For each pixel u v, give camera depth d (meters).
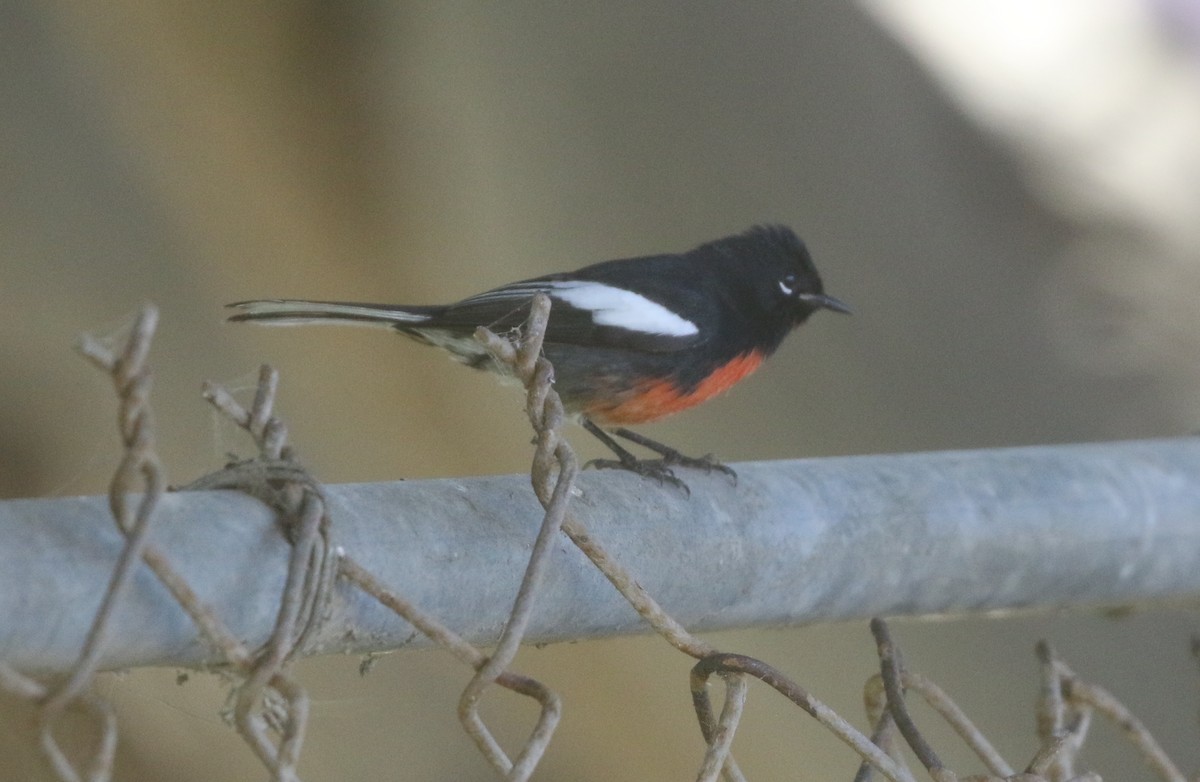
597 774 12.00
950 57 14.77
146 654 2.71
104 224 12.10
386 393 13.35
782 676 3.39
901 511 4.01
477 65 13.83
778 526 3.78
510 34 13.87
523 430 13.63
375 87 13.65
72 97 12.27
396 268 13.73
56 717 2.52
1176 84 14.84
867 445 12.95
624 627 3.58
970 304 13.62
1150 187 14.38
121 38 12.62
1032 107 14.69
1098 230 14.09
